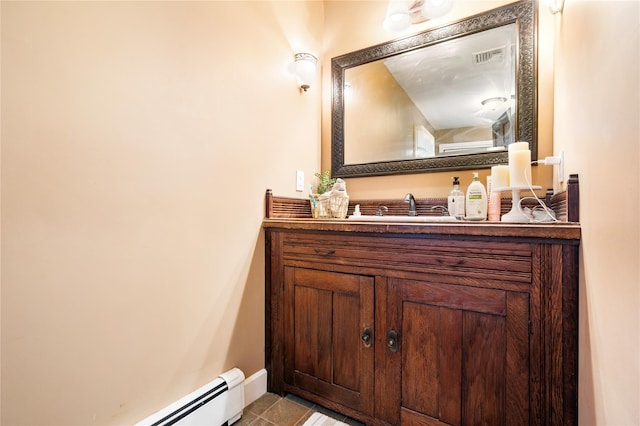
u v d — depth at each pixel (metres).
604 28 0.65
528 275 0.93
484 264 0.99
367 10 1.93
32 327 0.79
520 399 0.94
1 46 0.73
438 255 1.07
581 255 0.84
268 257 1.51
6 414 0.75
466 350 1.02
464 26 1.61
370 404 1.21
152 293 1.05
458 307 1.03
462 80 1.63
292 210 1.72
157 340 1.07
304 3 1.87
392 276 1.16
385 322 1.17
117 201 0.95
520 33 1.48
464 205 1.50
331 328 1.31
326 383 1.32
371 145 1.89
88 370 0.89
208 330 1.24
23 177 0.77
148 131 1.04
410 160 1.76
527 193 1.46
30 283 0.78
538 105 1.45
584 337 0.80
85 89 0.88
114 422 0.95
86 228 0.88
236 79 1.38
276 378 1.48
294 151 1.77
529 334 0.93
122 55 0.97
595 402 0.70
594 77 0.73
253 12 1.48
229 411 1.24
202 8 1.23
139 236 1.01
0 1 0.73
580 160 0.89
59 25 0.83
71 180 0.85
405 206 1.77
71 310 0.86
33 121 0.78
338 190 1.71
